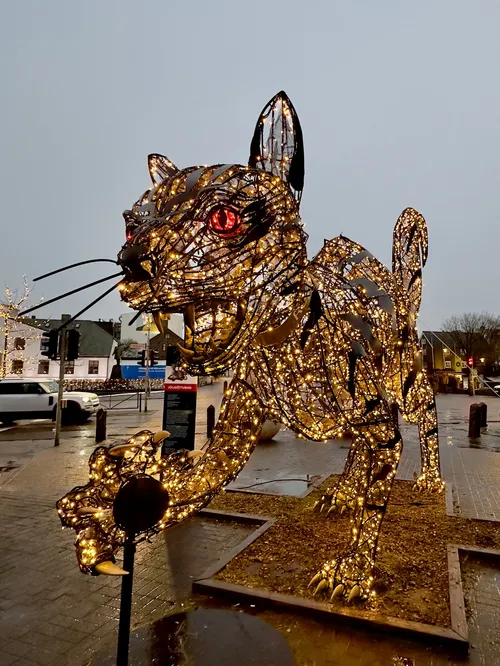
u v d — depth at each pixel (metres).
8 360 32.56
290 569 3.45
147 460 2.38
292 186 2.65
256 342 2.70
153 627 2.73
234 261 2.28
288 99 2.70
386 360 3.51
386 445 3.08
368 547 3.05
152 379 34.50
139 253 2.13
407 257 5.36
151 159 2.88
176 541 4.20
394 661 2.48
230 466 2.78
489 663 2.48
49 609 3.08
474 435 11.11
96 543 2.07
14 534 4.57
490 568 3.62
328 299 3.01
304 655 2.53
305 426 3.11
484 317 53.84
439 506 4.99
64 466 7.93
